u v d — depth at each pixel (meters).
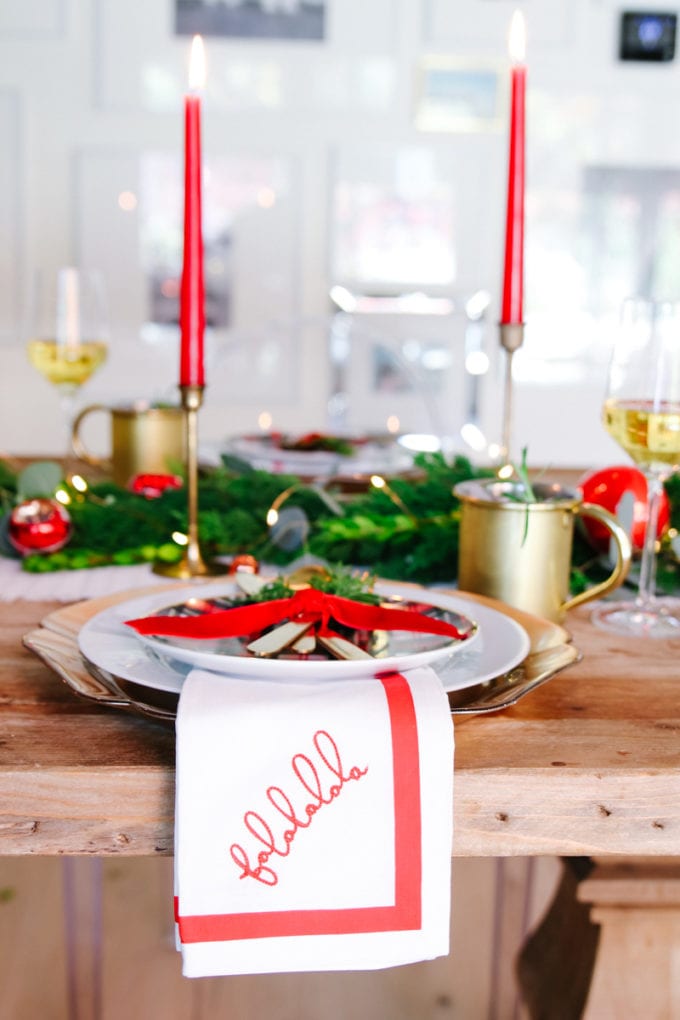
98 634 0.68
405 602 0.72
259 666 0.58
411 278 3.39
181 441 1.33
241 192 3.32
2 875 1.64
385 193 3.34
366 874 0.55
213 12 3.21
